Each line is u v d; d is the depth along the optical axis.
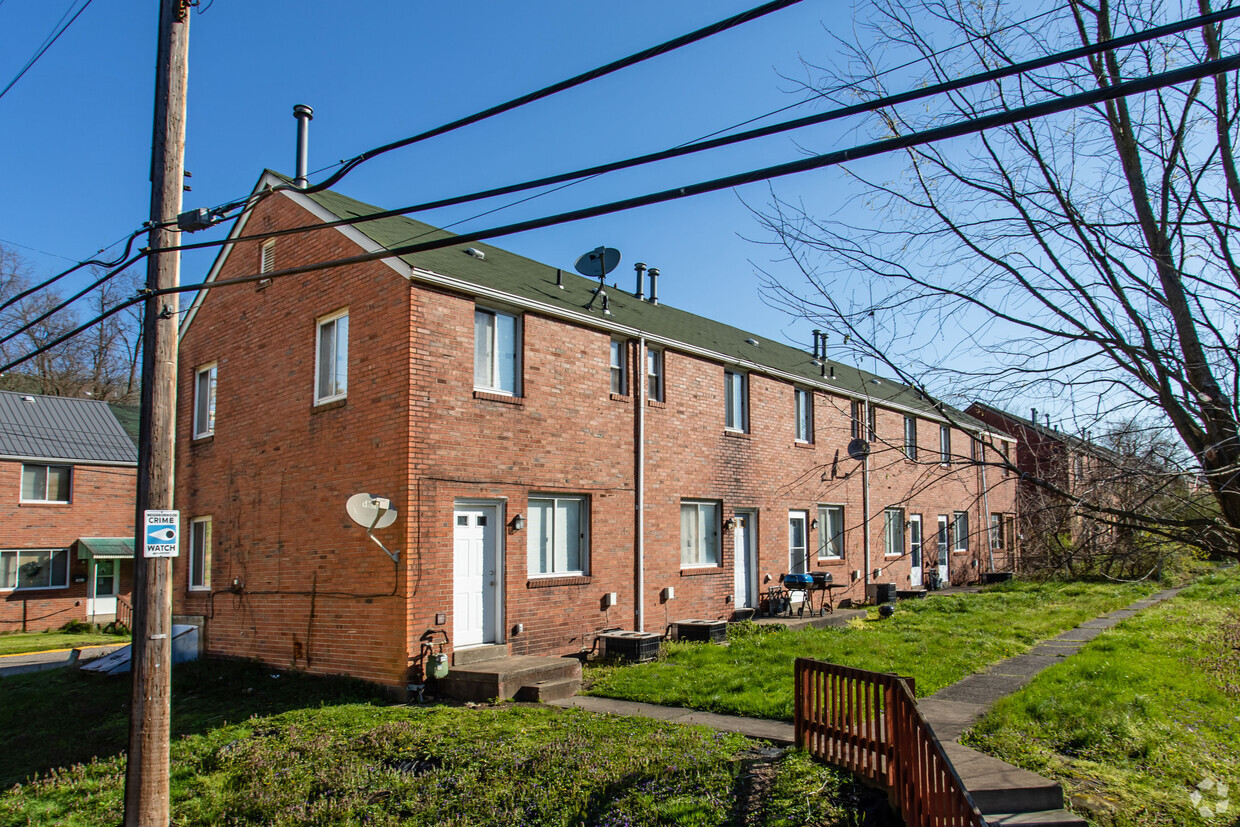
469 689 11.95
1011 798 7.02
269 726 10.67
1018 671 12.63
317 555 13.83
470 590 13.30
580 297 17.50
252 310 16.33
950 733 9.04
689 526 18.38
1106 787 7.71
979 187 6.40
